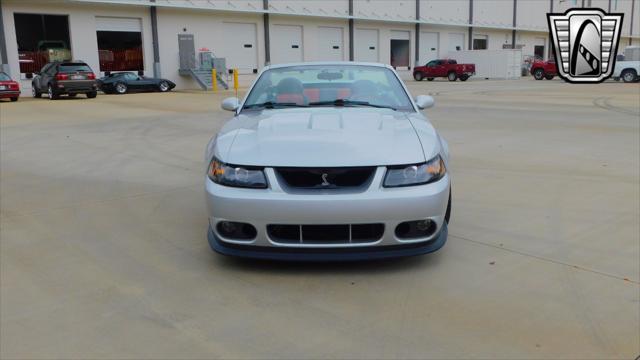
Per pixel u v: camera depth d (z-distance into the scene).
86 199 5.71
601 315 3.03
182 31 30.00
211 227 3.64
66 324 3.01
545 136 9.85
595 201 5.38
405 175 3.41
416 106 4.68
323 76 4.85
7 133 11.05
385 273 3.63
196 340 2.83
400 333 2.87
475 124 11.74
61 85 21.14
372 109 4.43
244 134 3.79
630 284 3.43
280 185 3.38
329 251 3.44
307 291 3.38
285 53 34.38
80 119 13.77
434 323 2.96
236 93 25.70
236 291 3.39
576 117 12.88
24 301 3.29
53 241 4.37
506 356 2.64
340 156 3.42
